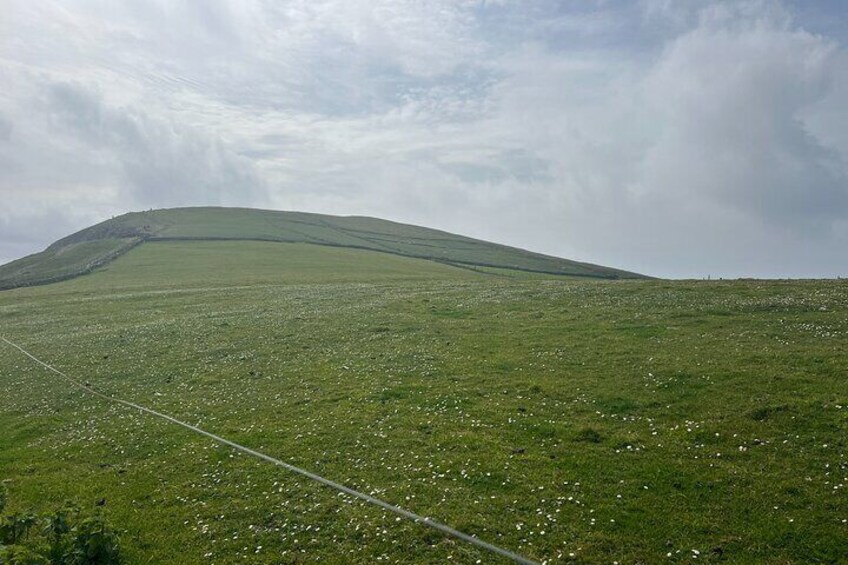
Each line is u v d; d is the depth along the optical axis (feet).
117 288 285.64
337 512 61.87
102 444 88.53
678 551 51.72
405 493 64.28
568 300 171.53
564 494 61.77
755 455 66.74
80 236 638.12
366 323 159.02
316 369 117.50
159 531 61.72
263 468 73.82
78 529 49.39
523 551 53.06
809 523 54.13
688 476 63.41
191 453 81.00
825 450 66.39
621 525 56.03
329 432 83.20
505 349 120.98
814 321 120.37
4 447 92.32
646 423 78.13
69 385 124.88
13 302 260.42
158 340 159.63
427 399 93.56
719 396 83.92
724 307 140.05
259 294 238.27
